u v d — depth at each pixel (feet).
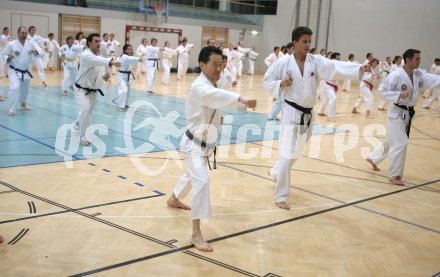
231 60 73.67
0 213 15.24
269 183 20.67
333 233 15.38
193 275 11.86
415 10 75.56
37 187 18.07
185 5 85.51
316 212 17.35
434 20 73.67
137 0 79.71
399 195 20.10
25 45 32.12
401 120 21.26
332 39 85.61
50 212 15.58
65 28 72.64
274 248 13.92
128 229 14.58
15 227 14.17
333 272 12.53
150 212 16.17
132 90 52.60
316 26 87.04
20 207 15.88
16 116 32.40
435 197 20.10
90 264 12.10
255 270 12.37
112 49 66.59
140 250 13.14
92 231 14.24
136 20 79.71
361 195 19.79
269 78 17.57
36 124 30.17
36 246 12.95
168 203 16.79
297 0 89.25
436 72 64.44
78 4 73.20
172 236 14.29
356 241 14.82
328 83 40.65
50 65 69.21
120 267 12.03
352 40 83.10
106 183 19.12
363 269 12.83
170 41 84.43
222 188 19.56
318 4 86.22
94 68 24.75
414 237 15.43
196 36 87.51
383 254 13.92
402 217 17.35
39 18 69.77
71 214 15.52
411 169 24.91
